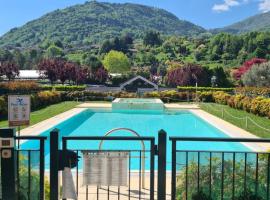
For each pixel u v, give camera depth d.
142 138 4.04
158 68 84.19
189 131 17.77
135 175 7.94
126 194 6.46
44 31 199.50
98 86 57.06
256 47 95.25
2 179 3.92
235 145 12.24
